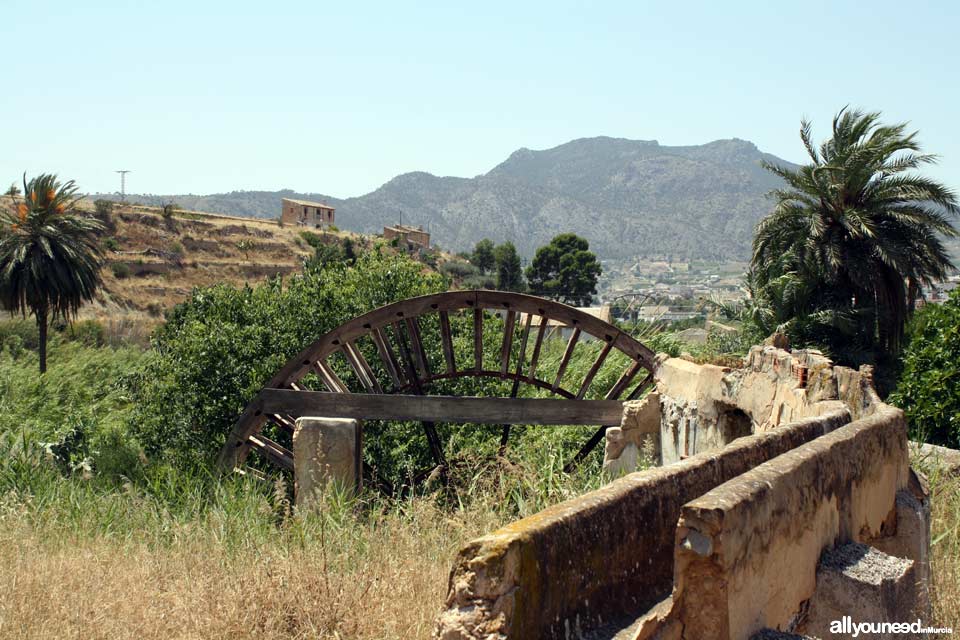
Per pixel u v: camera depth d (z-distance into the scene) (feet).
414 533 24.03
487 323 53.52
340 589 19.16
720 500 10.41
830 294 74.95
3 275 123.65
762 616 11.07
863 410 20.57
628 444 36.96
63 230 133.08
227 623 18.30
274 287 52.54
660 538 12.32
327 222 450.71
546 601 10.08
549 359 56.34
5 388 70.69
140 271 269.03
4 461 40.50
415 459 44.47
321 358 41.19
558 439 44.55
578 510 10.96
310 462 37.19
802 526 12.39
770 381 26.08
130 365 86.07
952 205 75.46
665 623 10.18
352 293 49.42
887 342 73.51
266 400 40.78
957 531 20.56
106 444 44.96
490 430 46.32
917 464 24.35
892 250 71.15
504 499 27.50
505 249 306.96
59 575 22.63
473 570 9.70
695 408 32.37
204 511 33.17
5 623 19.02
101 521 32.04
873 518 15.49
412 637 17.04
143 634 18.65
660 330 62.34
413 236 426.92
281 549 24.79
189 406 44.98
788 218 77.87
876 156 74.64
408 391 41.70
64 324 162.50
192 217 334.65
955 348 34.76
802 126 80.59
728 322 88.74
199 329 47.47
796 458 12.69
